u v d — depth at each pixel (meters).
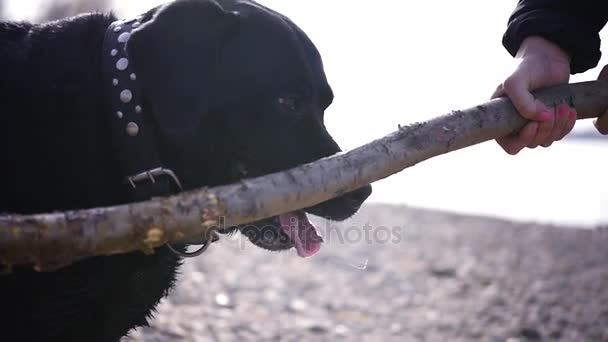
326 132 2.64
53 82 2.40
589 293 5.49
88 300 2.38
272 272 5.67
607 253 6.61
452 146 2.26
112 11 2.69
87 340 2.46
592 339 4.64
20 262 1.83
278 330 4.52
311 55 2.71
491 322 4.92
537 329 4.78
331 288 5.44
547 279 5.84
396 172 2.19
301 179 2.03
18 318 2.30
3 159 2.29
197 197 1.93
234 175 2.61
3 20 2.62
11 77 2.37
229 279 5.38
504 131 2.38
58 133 2.36
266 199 1.98
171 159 2.46
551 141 2.53
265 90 2.56
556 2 2.62
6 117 2.32
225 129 2.54
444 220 7.71
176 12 2.46
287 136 2.58
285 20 2.71
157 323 4.28
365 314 4.97
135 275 2.48
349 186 2.09
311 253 2.71
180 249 2.63
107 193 2.39
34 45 2.47
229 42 2.57
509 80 2.41
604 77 2.65
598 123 2.64
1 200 2.28
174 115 2.38
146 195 2.37
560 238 7.18
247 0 2.72
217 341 4.18
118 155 2.38
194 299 4.84
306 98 2.63
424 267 6.05
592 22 2.62
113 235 1.85
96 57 2.48
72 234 1.82
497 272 6.01
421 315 5.02
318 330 4.59
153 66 2.40
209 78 2.49
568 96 2.49
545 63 2.51
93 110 2.41
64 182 2.33
